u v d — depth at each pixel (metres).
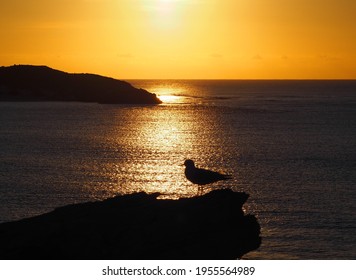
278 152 94.69
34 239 20.41
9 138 114.38
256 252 38.94
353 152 95.19
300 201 56.19
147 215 21.89
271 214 50.84
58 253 19.94
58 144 104.38
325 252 39.66
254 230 22.75
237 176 70.62
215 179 24.52
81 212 22.33
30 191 60.59
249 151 95.94
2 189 61.34
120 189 62.69
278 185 64.56
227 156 89.69
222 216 22.44
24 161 82.25
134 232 20.92
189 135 123.00
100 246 20.27
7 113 182.88
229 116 177.62
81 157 87.12
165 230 21.28
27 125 143.12
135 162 82.44
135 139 114.62
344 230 45.53
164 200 23.31
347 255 38.94
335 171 75.06
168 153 93.25
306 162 83.38
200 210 22.48
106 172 73.31
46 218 21.98
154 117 173.62
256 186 63.78
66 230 20.81
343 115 180.00
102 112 192.62
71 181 66.62
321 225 47.06
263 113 188.50
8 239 20.56
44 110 198.38
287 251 39.66
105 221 21.47
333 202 55.88
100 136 119.69
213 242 21.47
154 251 20.48
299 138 117.31
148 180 68.06
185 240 21.17
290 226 46.59
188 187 63.88
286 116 176.25
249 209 52.69
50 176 69.69
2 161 82.12
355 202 55.91
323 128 139.00
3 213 51.16
